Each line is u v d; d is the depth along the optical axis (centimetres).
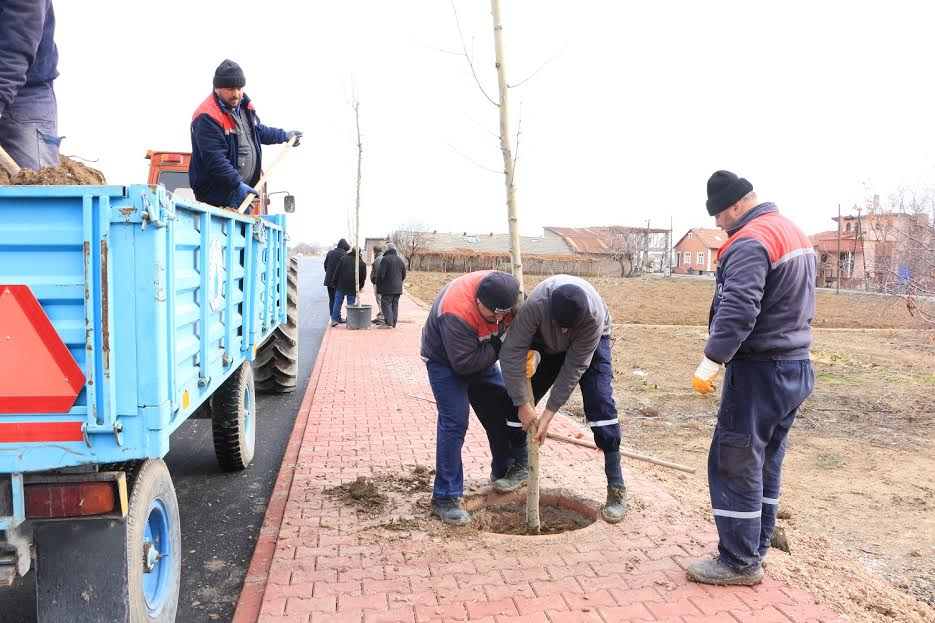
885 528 509
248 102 586
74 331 262
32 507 268
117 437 264
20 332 258
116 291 262
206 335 354
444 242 7244
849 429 797
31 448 263
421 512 473
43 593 278
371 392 884
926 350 1477
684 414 843
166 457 649
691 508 486
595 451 625
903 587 414
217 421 572
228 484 575
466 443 650
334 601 353
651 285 4159
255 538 471
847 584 386
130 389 267
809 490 592
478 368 436
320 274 4300
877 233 1402
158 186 262
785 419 378
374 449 628
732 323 344
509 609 347
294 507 482
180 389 304
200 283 346
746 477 366
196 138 549
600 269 6103
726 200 377
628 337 1611
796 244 360
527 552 411
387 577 379
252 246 497
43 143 459
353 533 438
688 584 374
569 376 429
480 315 426
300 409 791
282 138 643
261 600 359
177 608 377
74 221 262
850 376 1131
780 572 390
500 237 7469
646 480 553
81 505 269
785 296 355
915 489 595
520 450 520
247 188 543
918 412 876
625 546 421
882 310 1783
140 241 262
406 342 1364
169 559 334
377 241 6225
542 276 5456
